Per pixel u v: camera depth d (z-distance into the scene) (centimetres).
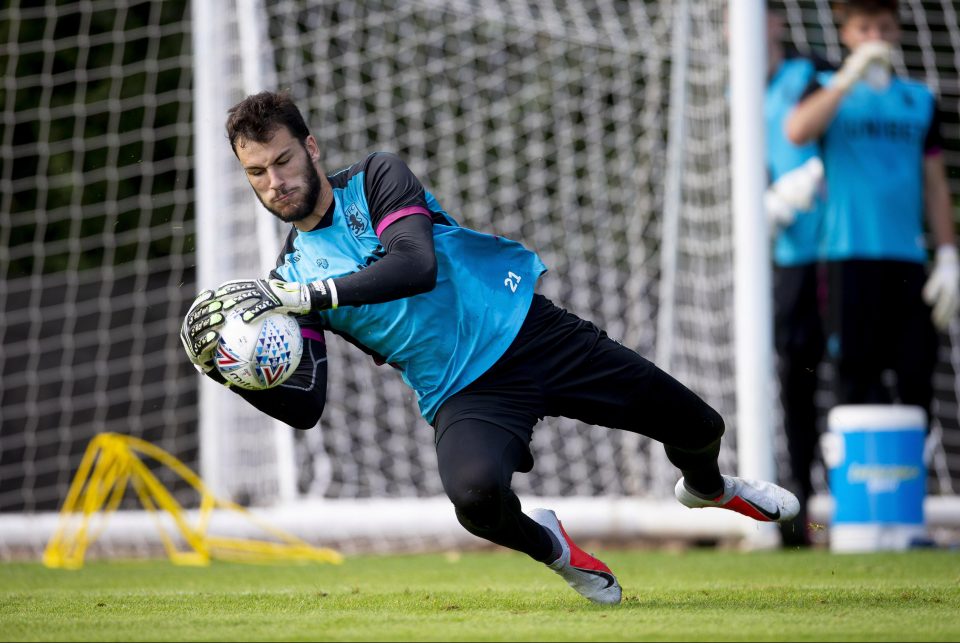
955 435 4038
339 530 2609
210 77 2727
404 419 3394
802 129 2366
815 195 2447
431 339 1241
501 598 1385
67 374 3188
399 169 1227
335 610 1256
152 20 3142
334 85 3575
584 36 3434
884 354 2427
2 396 3650
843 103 2403
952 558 2047
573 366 1257
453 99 3647
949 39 3688
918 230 2430
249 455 2892
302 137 1208
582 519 2602
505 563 2192
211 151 2714
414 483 3406
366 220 1233
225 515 2620
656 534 2589
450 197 3641
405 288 1157
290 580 1839
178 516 2292
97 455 3625
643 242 3703
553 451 3525
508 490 1154
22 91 3512
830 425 2402
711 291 2789
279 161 1188
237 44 2842
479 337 1242
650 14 3534
